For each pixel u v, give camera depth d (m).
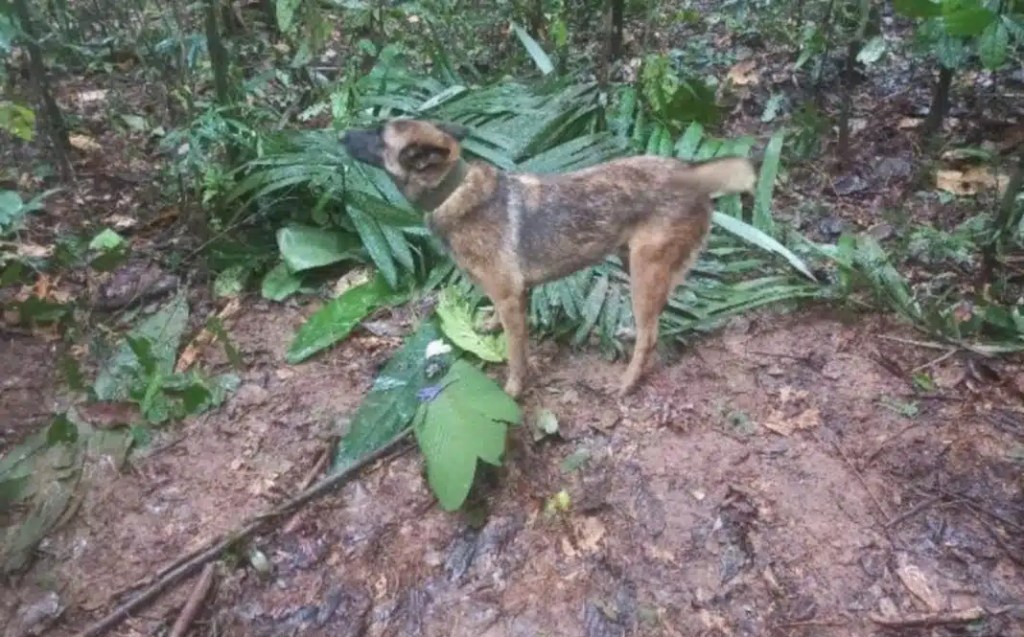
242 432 1.83
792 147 2.60
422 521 1.64
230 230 2.25
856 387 1.86
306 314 2.13
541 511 1.64
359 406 1.87
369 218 2.17
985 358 1.90
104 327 2.06
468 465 1.56
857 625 1.44
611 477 1.69
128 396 1.89
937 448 1.72
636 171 1.69
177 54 2.62
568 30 3.15
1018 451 1.70
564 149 2.34
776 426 1.78
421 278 2.17
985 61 2.11
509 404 1.63
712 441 1.76
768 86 2.94
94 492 1.71
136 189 2.51
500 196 1.66
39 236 2.30
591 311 2.00
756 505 1.63
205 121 2.30
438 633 1.46
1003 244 2.14
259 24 3.32
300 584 1.55
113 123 2.70
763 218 2.21
